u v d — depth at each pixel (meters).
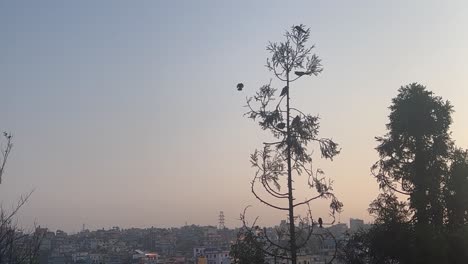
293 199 14.88
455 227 30.97
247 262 16.28
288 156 15.00
